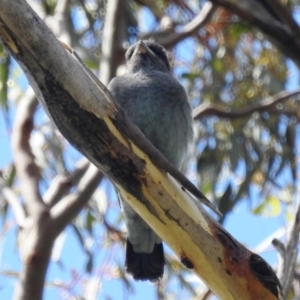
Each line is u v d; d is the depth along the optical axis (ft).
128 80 27.17
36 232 25.86
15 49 16.93
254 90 38.42
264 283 18.30
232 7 30.45
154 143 26.22
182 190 18.65
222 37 38.88
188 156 27.37
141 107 26.25
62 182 28.89
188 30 35.78
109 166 18.34
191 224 18.49
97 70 34.50
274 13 31.24
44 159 34.22
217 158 36.22
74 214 26.78
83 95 17.53
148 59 29.78
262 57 38.63
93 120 17.79
